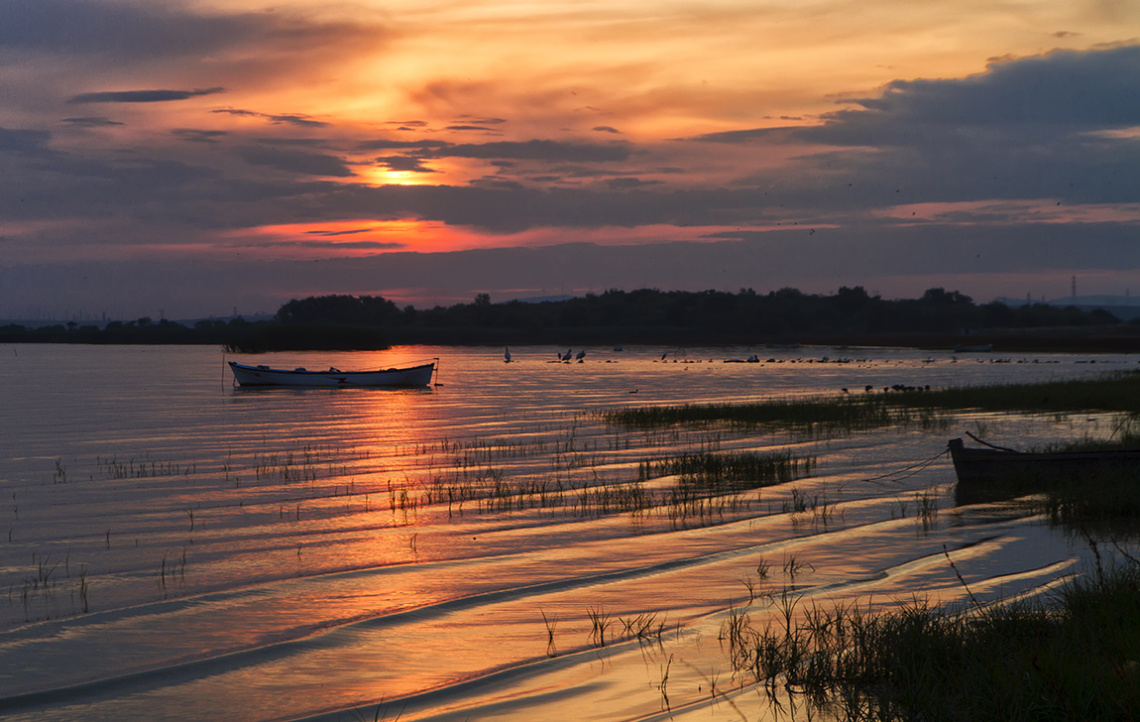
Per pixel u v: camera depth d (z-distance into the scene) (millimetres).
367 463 22719
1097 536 13062
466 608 10219
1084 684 6188
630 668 8109
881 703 6609
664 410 36125
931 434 27531
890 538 13438
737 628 9078
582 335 194125
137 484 19562
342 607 10336
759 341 176875
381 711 7359
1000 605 8852
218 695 7816
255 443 27469
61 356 113312
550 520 15266
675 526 14664
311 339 136875
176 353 125312
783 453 23422
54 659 8719
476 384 59969
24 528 14945
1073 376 64875
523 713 7180
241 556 12875
